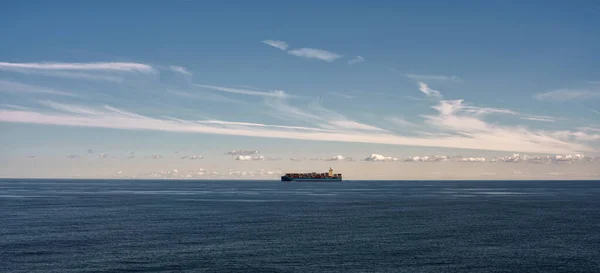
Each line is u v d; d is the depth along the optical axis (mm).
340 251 68062
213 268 57688
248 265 59312
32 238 78625
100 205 155750
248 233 85375
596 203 171500
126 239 78000
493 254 66750
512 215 121625
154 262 60562
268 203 169875
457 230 90250
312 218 112438
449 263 61281
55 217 112688
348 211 133250
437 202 177250
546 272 57344
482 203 171500
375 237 80938
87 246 71250
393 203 170250
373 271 57062
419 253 67125
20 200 182625
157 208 143625
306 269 57625
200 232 86562
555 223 102688
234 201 182625
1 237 79562
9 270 56438
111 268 57375
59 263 59781
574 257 65250
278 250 68625
